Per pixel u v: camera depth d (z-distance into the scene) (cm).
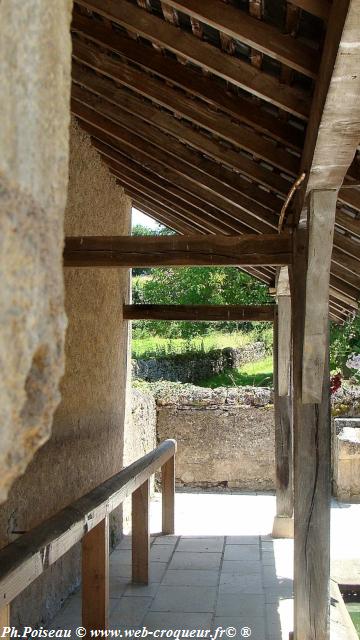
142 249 463
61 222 85
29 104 78
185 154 511
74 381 565
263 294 1703
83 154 603
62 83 87
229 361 1577
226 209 585
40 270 78
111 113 514
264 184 452
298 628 398
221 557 652
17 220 74
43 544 268
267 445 1005
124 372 788
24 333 75
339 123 269
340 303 777
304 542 401
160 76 390
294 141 371
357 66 226
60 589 517
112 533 705
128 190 794
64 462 531
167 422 1020
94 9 338
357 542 696
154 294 1853
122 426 769
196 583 570
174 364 1440
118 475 440
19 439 77
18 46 77
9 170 74
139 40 378
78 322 582
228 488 1006
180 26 332
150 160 592
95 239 467
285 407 739
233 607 509
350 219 481
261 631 461
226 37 311
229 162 456
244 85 330
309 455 404
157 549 684
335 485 944
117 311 752
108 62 417
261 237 448
